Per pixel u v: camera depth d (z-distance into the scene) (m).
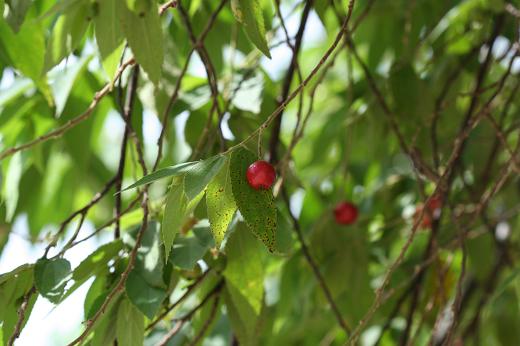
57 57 1.01
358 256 1.26
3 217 1.20
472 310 1.43
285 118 1.63
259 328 1.12
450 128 1.32
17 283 1.04
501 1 1.25
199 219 1.07
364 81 1.30
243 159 0.97
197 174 0.95
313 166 1.44
